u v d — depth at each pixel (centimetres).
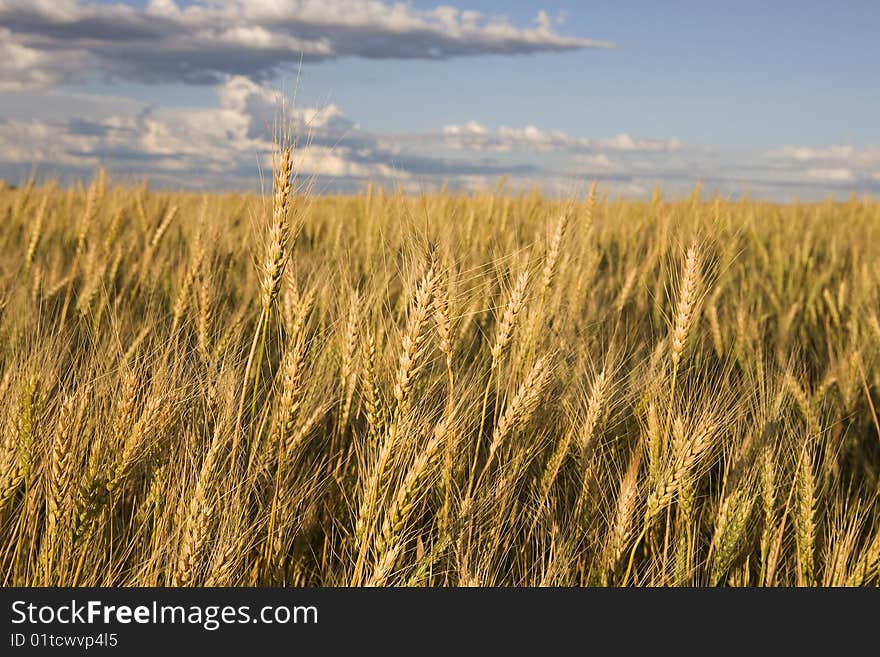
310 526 381
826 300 898
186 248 896
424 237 334
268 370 458
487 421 444
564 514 402
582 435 406
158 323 527
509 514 382
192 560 295
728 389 420
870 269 966
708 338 650
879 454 522
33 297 556
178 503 319
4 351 429
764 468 381
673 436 368
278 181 319
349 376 414
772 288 981
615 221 1255
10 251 868
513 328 383
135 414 313
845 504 414
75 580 297
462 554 342
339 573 362
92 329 527
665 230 693
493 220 979
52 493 294
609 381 414
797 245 1147
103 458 299
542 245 499
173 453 339
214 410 368
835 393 559
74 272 623
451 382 354
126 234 888
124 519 357
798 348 703
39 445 308
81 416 304
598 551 365
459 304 362
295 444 353
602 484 400
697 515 412
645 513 365
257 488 356
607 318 664
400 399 307
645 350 587
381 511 321
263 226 329
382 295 445
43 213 759
